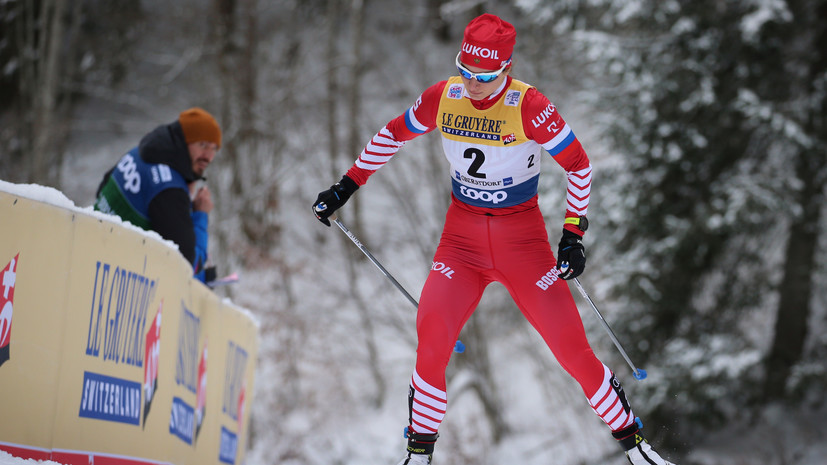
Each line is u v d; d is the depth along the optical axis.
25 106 32.16
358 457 31.20
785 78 28.11
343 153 44.41
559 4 28.77
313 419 31.38
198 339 9.21
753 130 27.97
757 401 28.52
